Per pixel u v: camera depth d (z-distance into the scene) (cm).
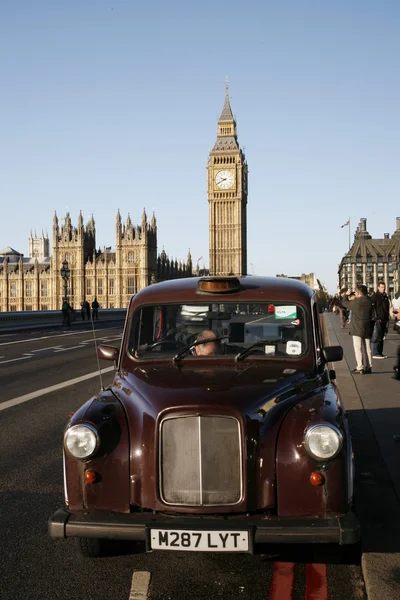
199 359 518
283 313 531
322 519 398
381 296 1584
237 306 536
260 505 408
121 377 514
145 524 396
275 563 455
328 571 441
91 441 417
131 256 14512
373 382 1179
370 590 388
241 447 404
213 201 16738
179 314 541
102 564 454
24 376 1470
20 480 655
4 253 18288
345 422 429
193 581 427
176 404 416
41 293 15325
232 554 471
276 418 423
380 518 504
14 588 416
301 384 472
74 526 403
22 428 898
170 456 412
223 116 17038
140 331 543
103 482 419
